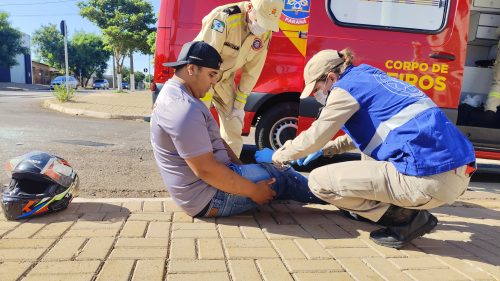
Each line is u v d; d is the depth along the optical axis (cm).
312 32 454
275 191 283
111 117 1075
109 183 373
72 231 238
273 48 459
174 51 463
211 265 204
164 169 259
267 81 462
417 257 229
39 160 262
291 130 488
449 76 453
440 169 214
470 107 520
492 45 591
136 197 338
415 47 451
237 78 408
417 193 221
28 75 4991
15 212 249
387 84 236
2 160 445
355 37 453
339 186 243
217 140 265
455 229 282
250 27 304
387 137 229
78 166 435
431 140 217
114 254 210
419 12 451
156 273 193
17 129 700
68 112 1145
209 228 256
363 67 248
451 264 221
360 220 286
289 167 289
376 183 233
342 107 233
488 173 563
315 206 321
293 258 218
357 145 251
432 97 454
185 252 217
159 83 466
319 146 244
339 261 217
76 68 5294
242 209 279
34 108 1243
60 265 196
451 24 451
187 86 250
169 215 276
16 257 202
